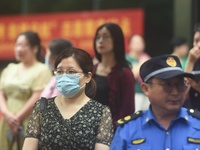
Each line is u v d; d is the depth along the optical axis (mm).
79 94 6824
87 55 6891
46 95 9414
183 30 15977
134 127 5777
